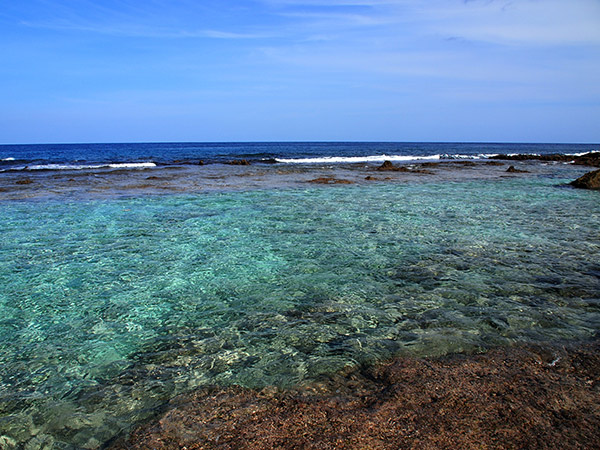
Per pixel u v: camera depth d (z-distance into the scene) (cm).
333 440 327
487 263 817
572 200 1670
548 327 539
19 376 445
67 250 927
